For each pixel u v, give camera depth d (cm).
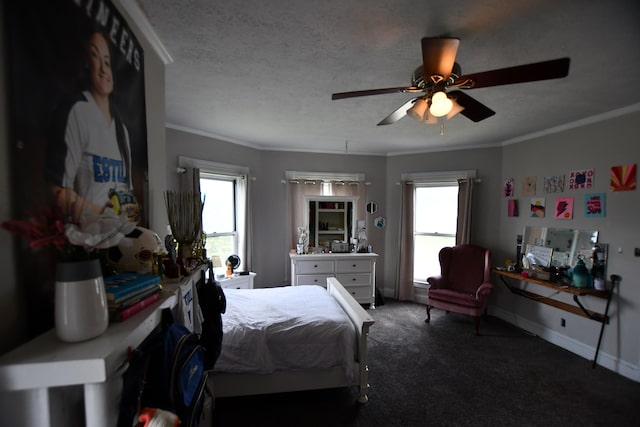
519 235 349
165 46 157
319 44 156
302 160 431
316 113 268
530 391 220
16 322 62
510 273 322
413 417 192
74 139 75
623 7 123
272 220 423
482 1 121
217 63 176
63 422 63
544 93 217
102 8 88
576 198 284
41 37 65
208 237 356
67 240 61
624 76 188
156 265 106
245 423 185
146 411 70
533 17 131
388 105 245
